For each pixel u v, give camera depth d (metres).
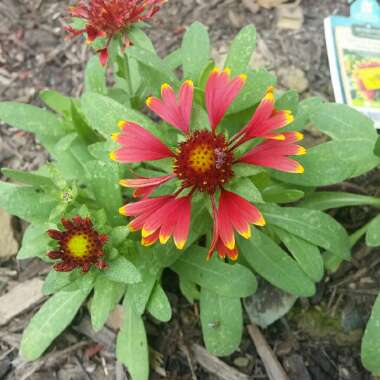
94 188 0.15
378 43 0.23
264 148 0.13
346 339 0.18
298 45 0.24
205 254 0.16
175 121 0.14
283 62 0.24
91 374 0.18
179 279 0.19
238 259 0.17
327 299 0.18
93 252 0.14
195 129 0.14
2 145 0.23
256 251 0.16
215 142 0.14
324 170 0.16
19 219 0.21
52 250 0.15
